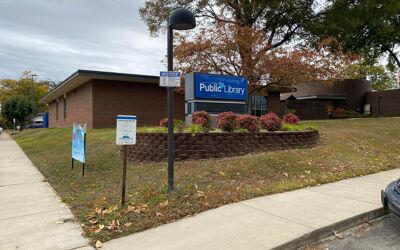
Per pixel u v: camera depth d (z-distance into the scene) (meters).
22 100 50.12
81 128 9.24
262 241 4.36
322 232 4.77
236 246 4.23
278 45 23.14
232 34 17.06
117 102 23.02
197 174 7.66
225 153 9.43
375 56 32.44
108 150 12.03
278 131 10.92
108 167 9.73
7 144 22.72
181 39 17.92
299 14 21.55
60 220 5.48
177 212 5.42
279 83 17.77
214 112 11.46
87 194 7.05
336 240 4.73
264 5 20.23
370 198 6.25
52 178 9.24
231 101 11.81
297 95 39.44
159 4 22.45
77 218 5.56
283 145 10.55
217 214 5.41
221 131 9.98
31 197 7.15
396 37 28.20
